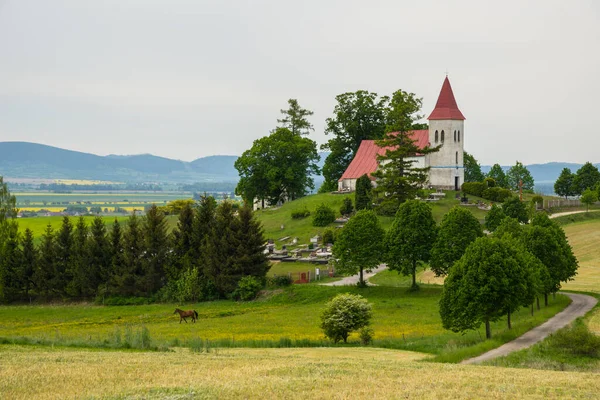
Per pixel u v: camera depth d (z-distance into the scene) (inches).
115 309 4028.1
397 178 5531.5
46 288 4394.7
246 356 2220.7
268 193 7258.9
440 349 2444.6
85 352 2214.6
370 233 3966.5
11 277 4402.1
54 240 4539.9
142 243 4367.6
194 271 4195.4
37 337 2603.3
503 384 1660.9
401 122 5669.3
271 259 4901.6
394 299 3703.3
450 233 3759.8
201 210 4534.9
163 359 2052.2
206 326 3272.6
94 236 4505.4
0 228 4478.3
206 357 2151.8
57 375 1729.8
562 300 3422.7
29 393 1542.8
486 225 5132.9
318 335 2930.6
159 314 3767.2
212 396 1487.5
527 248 3432.6
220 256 4247.0
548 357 2256.4
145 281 4281.5
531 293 2701.8
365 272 4552.2
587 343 2287.2
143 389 1558.8
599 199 6761.8
